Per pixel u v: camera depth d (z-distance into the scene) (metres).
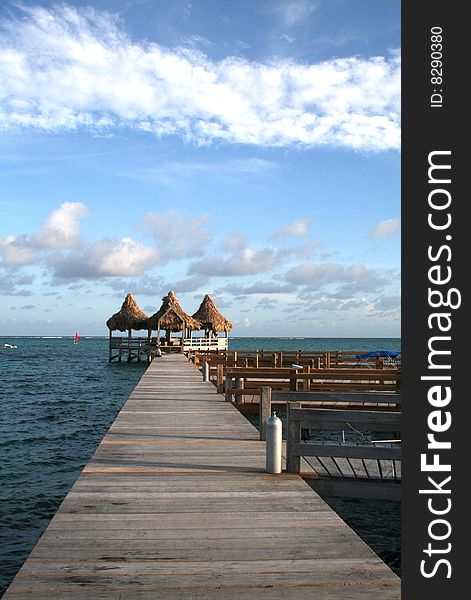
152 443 9.92
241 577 4.44
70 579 4.37
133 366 57.00
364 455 7.71
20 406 25.20
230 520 5.81
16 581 4.32
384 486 7.98
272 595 4.15
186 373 25.53
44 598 4.05
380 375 17.19
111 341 60.00
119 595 4.11
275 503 6.41
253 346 165.62
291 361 26.41
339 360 28.84
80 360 73.38
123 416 13.06
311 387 17.77
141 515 5.95
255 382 17.95
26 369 53.53
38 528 9.25
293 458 7.89
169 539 5.25
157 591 4.18
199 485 7.17
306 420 7.95
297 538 5.30
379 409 16.92
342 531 5.50
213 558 4.81
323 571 4.57
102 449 9.42
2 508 10.20
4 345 167.62
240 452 9.20
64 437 17.44
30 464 13.68
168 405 15.00
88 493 6.79
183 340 49.56
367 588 4.29
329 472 8.41
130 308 59.41
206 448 9.51
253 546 5.09
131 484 7.21
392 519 8.84
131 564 4.66
